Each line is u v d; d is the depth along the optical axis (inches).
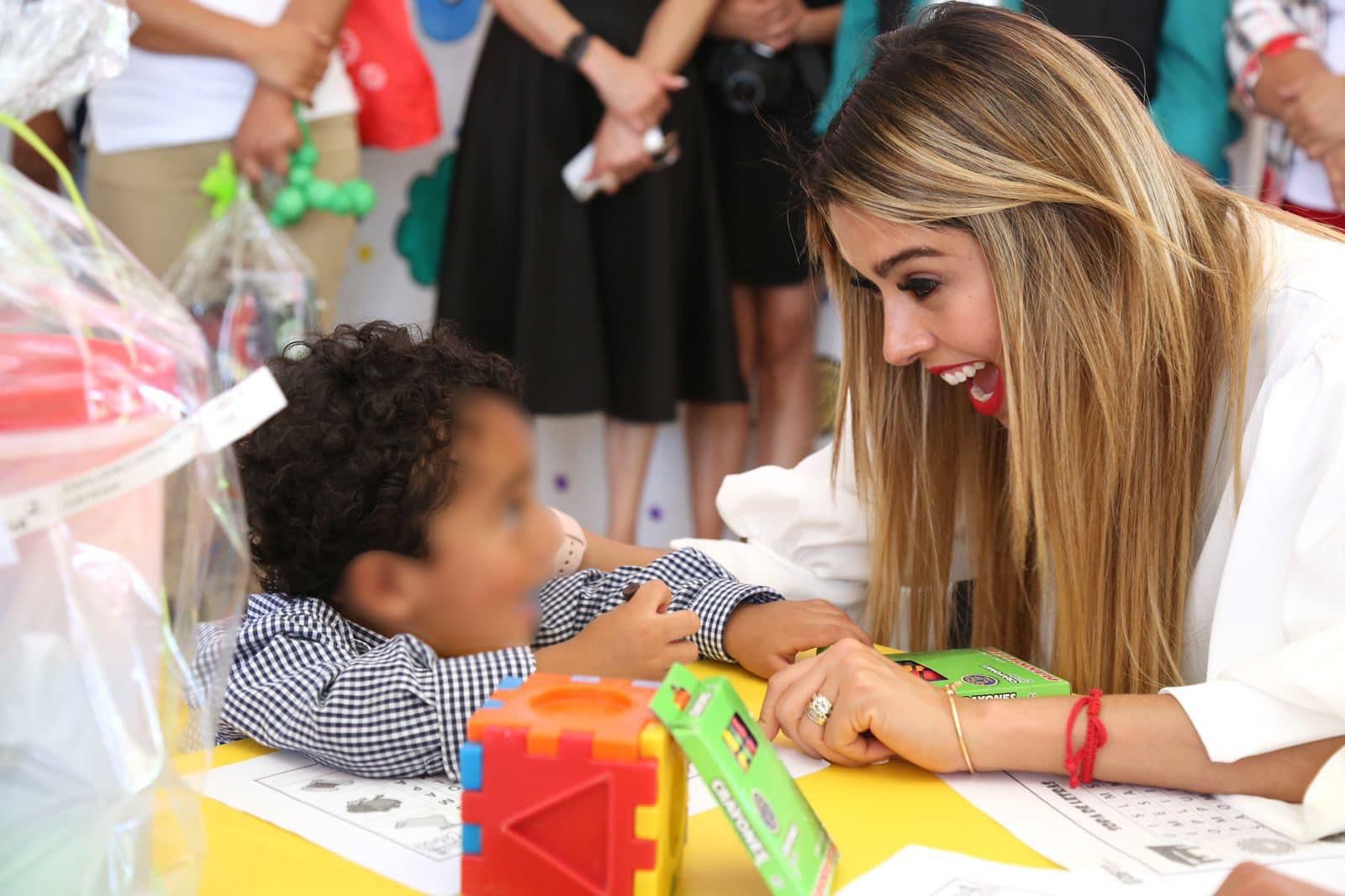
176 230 85.3
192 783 26.3
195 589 25.4
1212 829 31.2
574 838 26.2
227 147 84.7
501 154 93.4
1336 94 82.7
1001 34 41.5
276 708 35.3
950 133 40.1
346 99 90.2
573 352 94.0
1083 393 42.3
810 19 97.0
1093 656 44.4
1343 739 32.4
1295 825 31.2
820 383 107.5
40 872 22.6
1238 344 41.2
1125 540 43.3
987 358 43.5
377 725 34.0
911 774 34.7
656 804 25.5
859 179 40.9
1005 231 40.1
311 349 42.1
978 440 50.6
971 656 42.6
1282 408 37.5
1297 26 85.4
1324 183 86.0
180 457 23.7
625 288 95.4
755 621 44.5
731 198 100.1
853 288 48.5
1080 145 40.1
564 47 89.7
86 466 22.5
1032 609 51.4
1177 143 85.1
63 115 90.8
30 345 22.3
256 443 39.3
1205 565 42.6
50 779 22.7
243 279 84.4
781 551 54.4
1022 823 31.4
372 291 109.3
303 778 34.2
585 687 28.9
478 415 39.3
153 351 24.2
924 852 29.0
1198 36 83.9
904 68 41.6
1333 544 33.6
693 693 27.4
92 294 24.3
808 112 95.7
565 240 93.3
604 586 47.9
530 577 40.7
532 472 40.8
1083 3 80.9
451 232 94.8
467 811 26.5
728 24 95.3
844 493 53.4
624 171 91.3
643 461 102.8
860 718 34.2
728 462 106.0
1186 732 33.3
